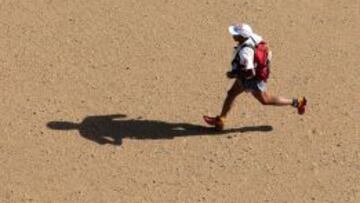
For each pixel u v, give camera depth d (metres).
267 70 27.44
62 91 31.39
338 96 31.23
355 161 27.84
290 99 30.06
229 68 32.88
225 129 29.45
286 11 36.97
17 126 29.41
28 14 36.50
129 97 31.14
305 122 29.83
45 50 33.94
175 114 30.25
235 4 37.38
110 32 35.25
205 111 30.39
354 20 36.31
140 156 28.05
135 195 26.27
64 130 29.23
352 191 26.52
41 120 29.73
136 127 29.50
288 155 28.20
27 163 27.64
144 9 37.03
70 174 27.19
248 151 28.38
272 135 29.16
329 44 34.56
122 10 36.94
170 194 26.34
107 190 26.48
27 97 30.98
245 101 30.94
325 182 26.94
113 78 32.19
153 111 30.39
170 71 32.66
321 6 37.28
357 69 32.88
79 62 33.19
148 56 33.62
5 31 35.19
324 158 28.02
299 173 27.38
